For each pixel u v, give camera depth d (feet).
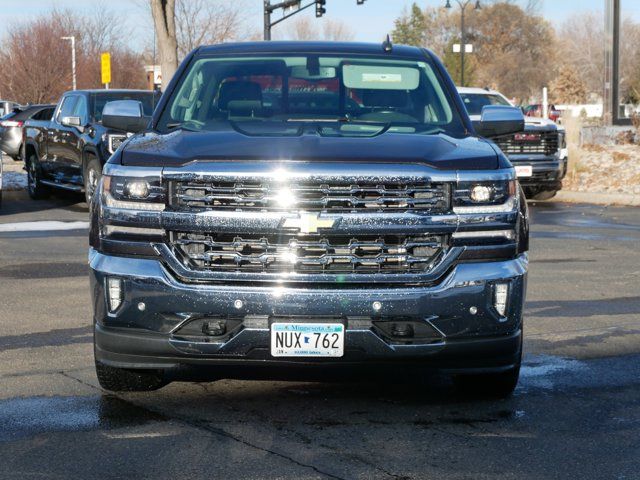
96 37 188.03
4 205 58.95
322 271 16.71
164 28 93.40
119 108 22.15
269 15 128.36
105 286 17.20
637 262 36.58
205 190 16.80
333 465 14.96
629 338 24.02
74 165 56.18
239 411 17.72
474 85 309.63
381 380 20.01
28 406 17.94
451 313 16.85
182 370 20.52
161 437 16.22
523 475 14.60
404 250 16.85
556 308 27.78
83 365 21.06
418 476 14.51
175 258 16.88
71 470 14.70
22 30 178.91
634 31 204.95
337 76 21.66
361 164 16.89
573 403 18.45
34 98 177.99
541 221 51.55
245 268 16.76
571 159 72.28
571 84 238.48
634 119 86.02
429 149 17.74
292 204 16.67
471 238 17.04
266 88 21.30
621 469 14.89
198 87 21.48
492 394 18.72
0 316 26.22
